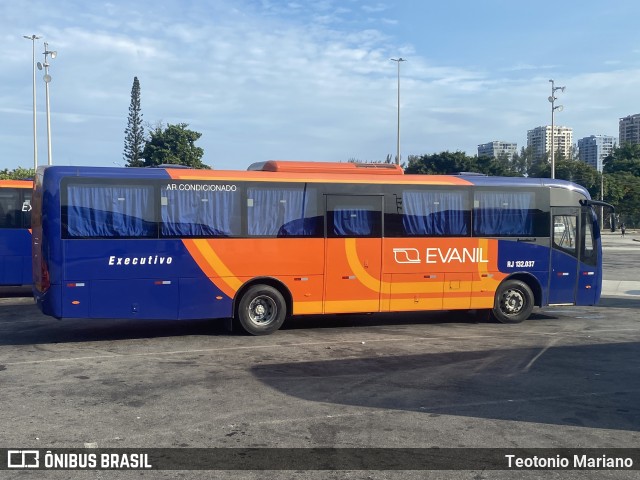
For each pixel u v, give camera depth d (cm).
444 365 848
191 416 609
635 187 7775
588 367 842
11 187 1546
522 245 1238
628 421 607
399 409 639
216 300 1050
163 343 1007
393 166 1198
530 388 729
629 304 1596
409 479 462
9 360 870
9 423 583
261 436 552
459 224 1195
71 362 857
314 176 1107
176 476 464
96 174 987
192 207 1035
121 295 996
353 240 1125
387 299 1149
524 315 1250
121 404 648
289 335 1088
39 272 986
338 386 731
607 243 4872
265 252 1074
